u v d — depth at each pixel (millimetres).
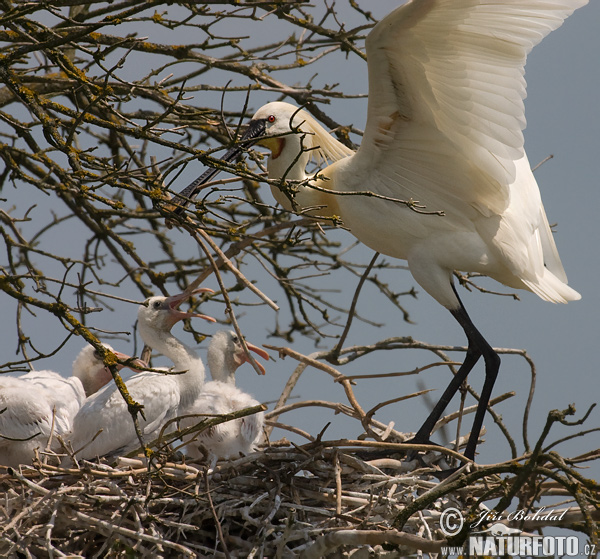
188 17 11594
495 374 12047
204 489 10102
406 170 12148
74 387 11844
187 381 12078
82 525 9664
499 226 12148
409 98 11531
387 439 12281
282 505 9977
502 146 11508
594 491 8773
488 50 10961
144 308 12453
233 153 13195
